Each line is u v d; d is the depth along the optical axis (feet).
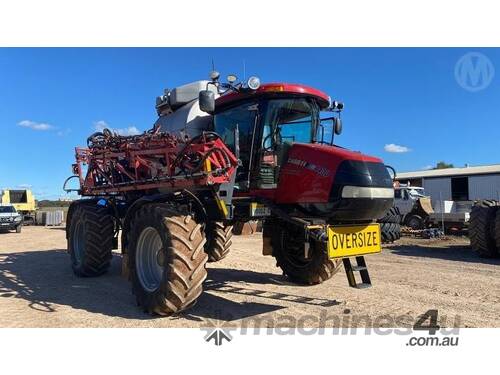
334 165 17.56
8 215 71.56
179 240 16.99
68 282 25.04
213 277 25.84
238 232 21.85
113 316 17.92
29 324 16.92
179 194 19.76
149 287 18.39
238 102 20.53
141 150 22.20
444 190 96.58
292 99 20.08
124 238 20.77
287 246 23.67
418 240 49.65
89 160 28.04
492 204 36.09
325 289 22.50
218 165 18.01
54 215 102.12
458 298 20.62
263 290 22.35
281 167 19.72
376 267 29.63
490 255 34.76
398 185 70.59
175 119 23.76
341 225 17.63
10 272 28.58
